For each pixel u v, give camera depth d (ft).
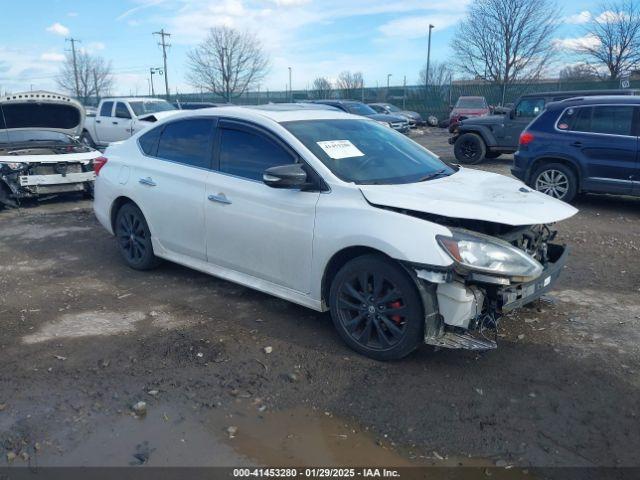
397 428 10.41
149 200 17.78
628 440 9.96
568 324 14.73
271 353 13.24
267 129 14.83
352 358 12.95
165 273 19.10
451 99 118.52
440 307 11.80
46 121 33.40
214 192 15.65
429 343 11.92
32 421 10.70
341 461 9.58
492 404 11.07
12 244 23.30
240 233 15.05
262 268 14.82
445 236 11.39
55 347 13.66
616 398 11.25
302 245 13.58
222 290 17.38
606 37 109.50
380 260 12.25
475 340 11.94
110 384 11.96
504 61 115.44
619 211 29.25
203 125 16.66
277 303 16.25
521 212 11.79
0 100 30.01
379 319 12.60
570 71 127.44
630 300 16.51
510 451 9.73
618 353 13.10
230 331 14.44
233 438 10.21
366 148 15.03
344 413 10.89
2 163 29.48
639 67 107.45
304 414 10.89
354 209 12.66
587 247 22.41
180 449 9.91
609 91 43.14
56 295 17.20
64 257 21.31
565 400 11.18
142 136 18.84
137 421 10.71
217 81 133.28
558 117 30.09
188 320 15.15
